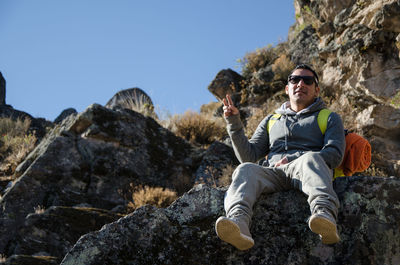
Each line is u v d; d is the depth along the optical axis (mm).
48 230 6480
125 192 8219
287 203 2738
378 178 2689
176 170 9031
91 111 9117
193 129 11328
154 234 2727
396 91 8008
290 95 3270
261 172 2736
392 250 2426
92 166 8430
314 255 2508
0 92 21500
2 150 12383
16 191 7574
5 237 6840
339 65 9508
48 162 8148
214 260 2602
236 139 3102
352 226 2547
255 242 2623
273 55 13508
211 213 2848
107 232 2715
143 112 12242
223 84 13344
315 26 12039
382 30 8641
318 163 2584
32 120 17750
